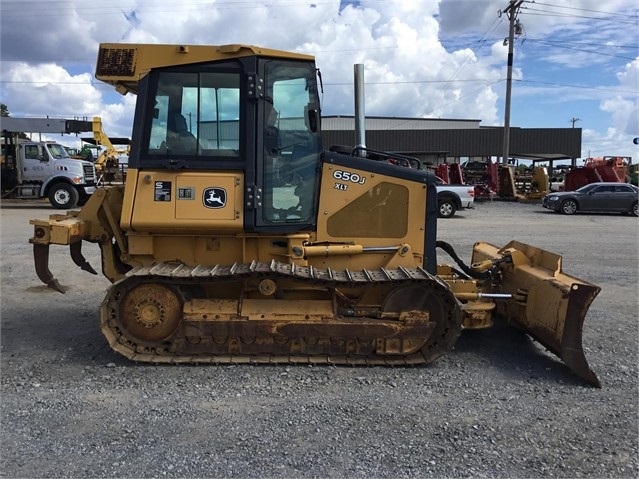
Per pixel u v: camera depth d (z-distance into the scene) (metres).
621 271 9.50
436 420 3.77
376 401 4.06
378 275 4.80
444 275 5.79
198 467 3.13
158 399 4.04
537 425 3.73
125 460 3.19
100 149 22.53
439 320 4.85
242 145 4.71
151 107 4.71
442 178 23.56
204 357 4.78
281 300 4.89
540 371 4.77
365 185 5.04
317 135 4.91
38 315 6.32
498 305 5.95
